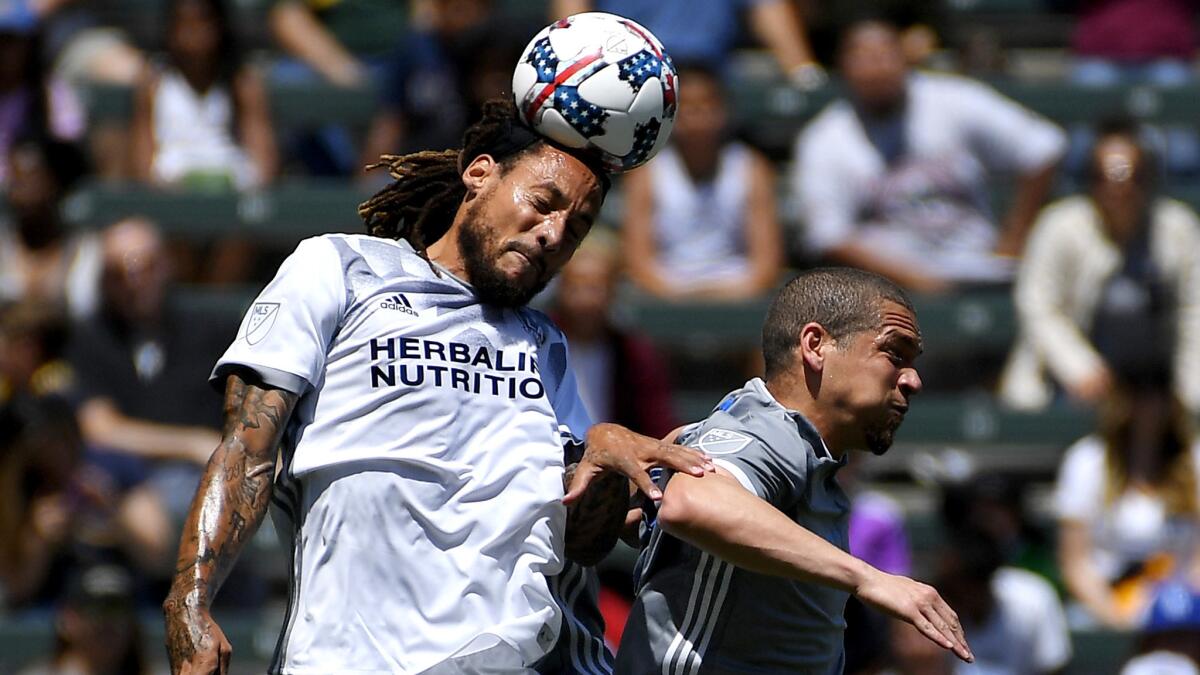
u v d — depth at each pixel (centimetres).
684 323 2814
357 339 1156
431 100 2920
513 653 1144
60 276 2903
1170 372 2581
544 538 1175
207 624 1067
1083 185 3203
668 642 1191
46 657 2447
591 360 2452
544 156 1188
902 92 2900
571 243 1192
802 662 1195
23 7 3444
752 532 1091
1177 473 2570
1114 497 2577
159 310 2631
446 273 1192
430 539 1146
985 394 3003
